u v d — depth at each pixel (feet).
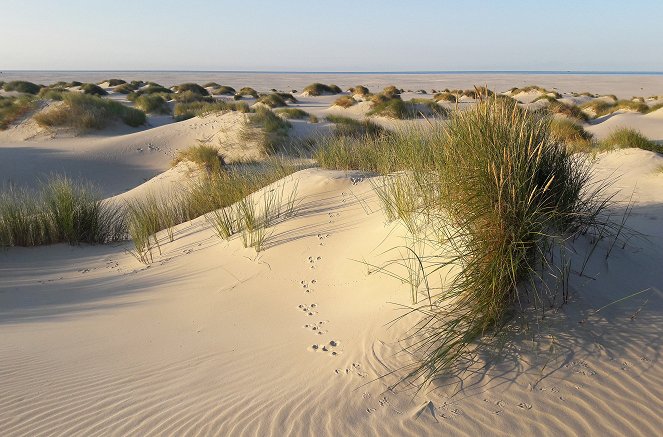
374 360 12.03
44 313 18.88
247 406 11.06
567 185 15.89
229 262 21.57
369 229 20.06
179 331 15.87
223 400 11.40
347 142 37.88
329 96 164.86
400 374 11.44
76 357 14.38
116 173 64.64
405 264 15.72
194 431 10.43
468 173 14.34
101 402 11.76
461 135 15.33
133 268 23.88
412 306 13.64
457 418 10.14
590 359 11.34
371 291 15.55
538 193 13.51
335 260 18.92
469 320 12.46
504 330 12.24
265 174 36.55
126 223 33.55
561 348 11.66
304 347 13.30
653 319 12.45
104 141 72.69
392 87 162.61
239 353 13.62
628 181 31.14
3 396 12.19
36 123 79.05
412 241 16.51
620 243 16.40
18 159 65.72
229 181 36.19
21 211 29.60
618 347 11.64
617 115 92.07
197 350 14.17
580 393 10.55
